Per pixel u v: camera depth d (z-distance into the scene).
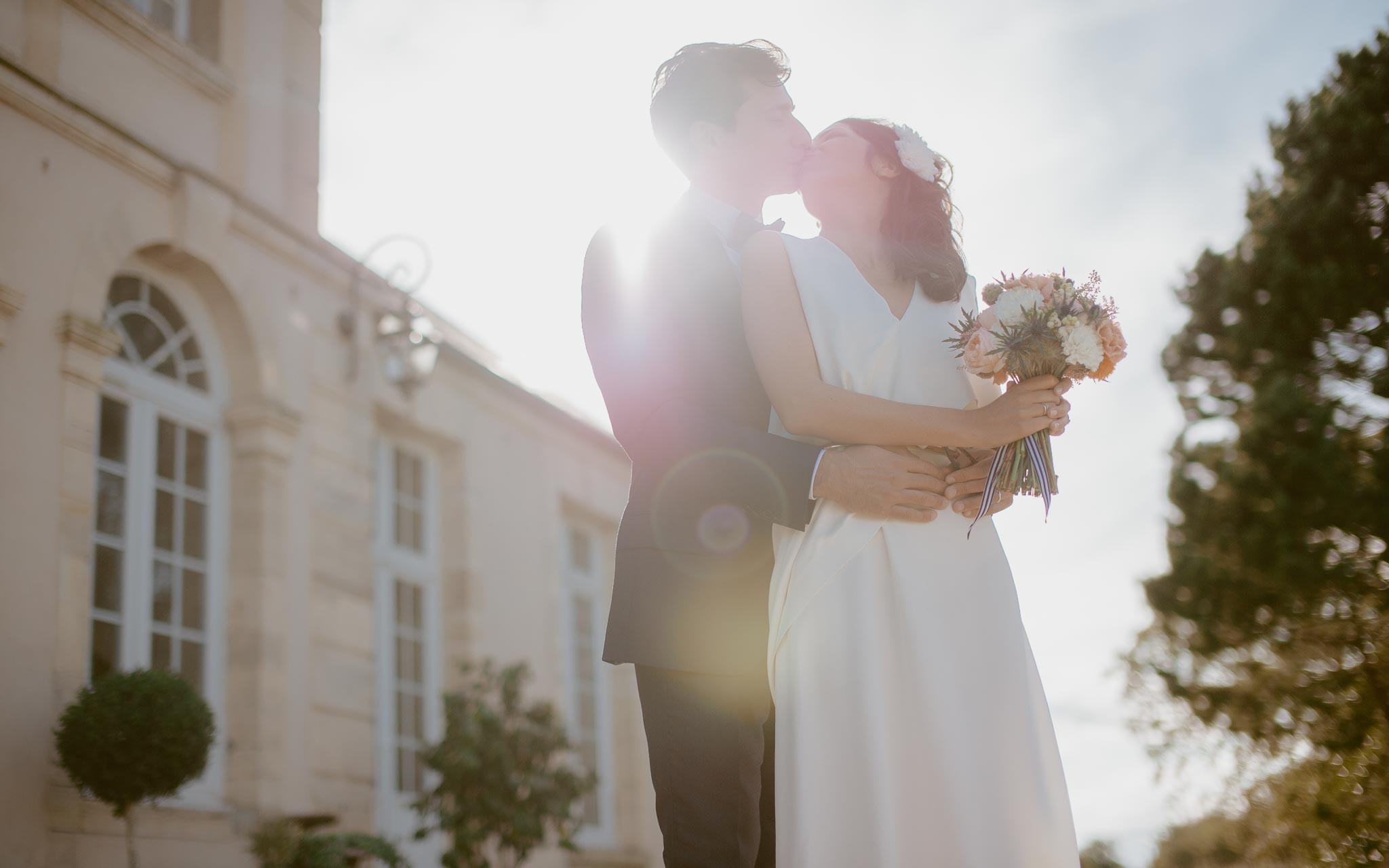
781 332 2.09
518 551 11.40
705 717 2.11
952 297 2.23
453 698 8.71
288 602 8.24
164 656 7.51
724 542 2.11
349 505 9.08
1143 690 12.20
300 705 8.20
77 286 7.10
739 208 2.46
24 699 6.31
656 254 2.28
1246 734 11.39
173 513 7.80
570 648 12.52
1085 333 1.98
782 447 2.04
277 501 8.31
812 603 2.01
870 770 1.91
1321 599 11.54
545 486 12.07
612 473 13.49
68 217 7.12
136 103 7.95
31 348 6.75
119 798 5.91
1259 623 11.91
